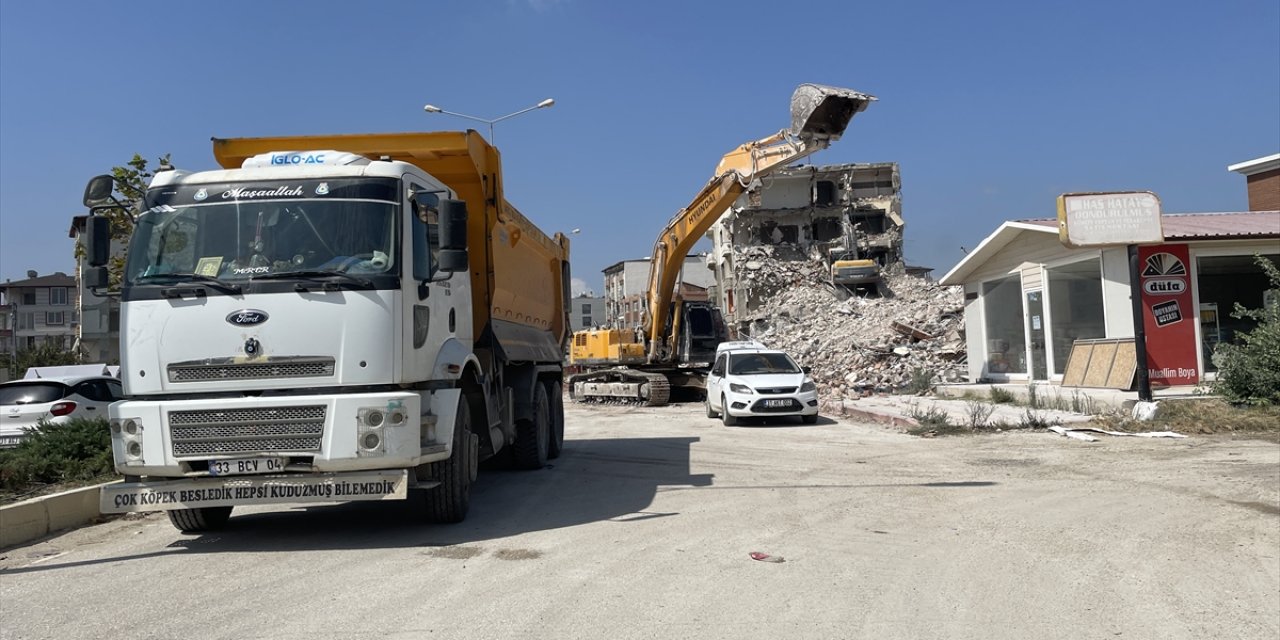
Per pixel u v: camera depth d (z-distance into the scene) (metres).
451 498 7.72
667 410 24.73
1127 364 16.00
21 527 7.70
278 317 6.79
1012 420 15.22
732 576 5.88
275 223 7.10
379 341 6.86
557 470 11.80
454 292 8.45
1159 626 4.85
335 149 9.16
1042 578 5.81
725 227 72.44
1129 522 7.48
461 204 7.48
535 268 12.83
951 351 27.42
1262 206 26.88
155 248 7.11
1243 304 16.89
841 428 16.98
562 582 5.75
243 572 6.25
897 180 73.75
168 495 6.78
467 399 9.02
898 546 6.75
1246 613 5.07
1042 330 19.81
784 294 60.91
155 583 5.98
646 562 6.28
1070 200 14.84
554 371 13.33
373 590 5.63
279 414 6.71
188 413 6.73
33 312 67.00
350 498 6.75
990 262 22.36
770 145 17.62
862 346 30.11
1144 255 16.59
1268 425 12.99
